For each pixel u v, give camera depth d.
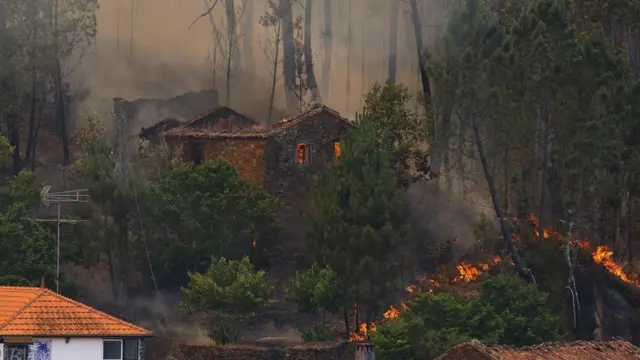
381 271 104.50
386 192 106.81
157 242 107.38
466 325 92.69
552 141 107.62
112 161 110.00
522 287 96.94
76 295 103.56
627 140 109.38
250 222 109.81
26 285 98.81
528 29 107.44
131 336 84.50
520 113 106.75
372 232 104.38
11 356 80.75
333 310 103.44
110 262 107.19
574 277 106.62
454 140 110.00
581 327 104.62
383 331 92.62
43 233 102.75
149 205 107.69
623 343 79.56
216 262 102.69
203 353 97.38
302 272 105.88
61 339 82.44
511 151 109.62
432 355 90.19
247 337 104.62
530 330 92.88
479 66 106.62
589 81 106.38
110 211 106.94
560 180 107.81
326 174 110.00
